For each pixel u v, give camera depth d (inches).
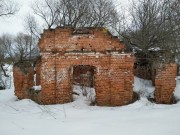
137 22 839.1
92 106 426.6
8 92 687.1
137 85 502.0
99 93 438.9
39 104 447.5
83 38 439.5
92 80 541.3
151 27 758.5
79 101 447.8
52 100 442.3
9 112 388.5
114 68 437.4
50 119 342.0
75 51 439.8
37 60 562.3
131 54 438.6
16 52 1940.2
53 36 440.1
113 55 437.1
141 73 581.6
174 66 455.5
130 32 827.4
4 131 289.1
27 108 415.8
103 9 1099.9
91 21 1101.7
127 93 438.0
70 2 1135.0
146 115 344.5
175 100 454.6
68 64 442.6
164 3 799.1
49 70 442.6
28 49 2001.7
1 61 1590.8
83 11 1111.0
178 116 326.6
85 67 546.6
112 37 437.1
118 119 331.3
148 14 820.0
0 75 1338.6
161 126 288.5
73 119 339.9
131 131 278.7
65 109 398.9
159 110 368.5
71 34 439.8
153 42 709.9
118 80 437.7
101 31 437.1
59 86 442.9
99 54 438.9
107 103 437.4
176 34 703.7
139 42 701.3
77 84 542.3
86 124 311.7
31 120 337.4
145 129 282.0
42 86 443.8
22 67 517.0
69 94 445.7
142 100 432.5
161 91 450.9
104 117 344.5
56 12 1178.0
